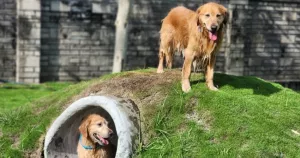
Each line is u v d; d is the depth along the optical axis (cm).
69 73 1095
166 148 529
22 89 968
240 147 521
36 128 598
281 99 577
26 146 587
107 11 1109
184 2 1177
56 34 1072
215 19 536
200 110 549
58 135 566
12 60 1050
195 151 523
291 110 561
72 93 620
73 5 1078
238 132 530
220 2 1210
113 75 615
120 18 938
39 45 1043
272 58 1305
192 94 557
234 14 1217
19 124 615
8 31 1038
